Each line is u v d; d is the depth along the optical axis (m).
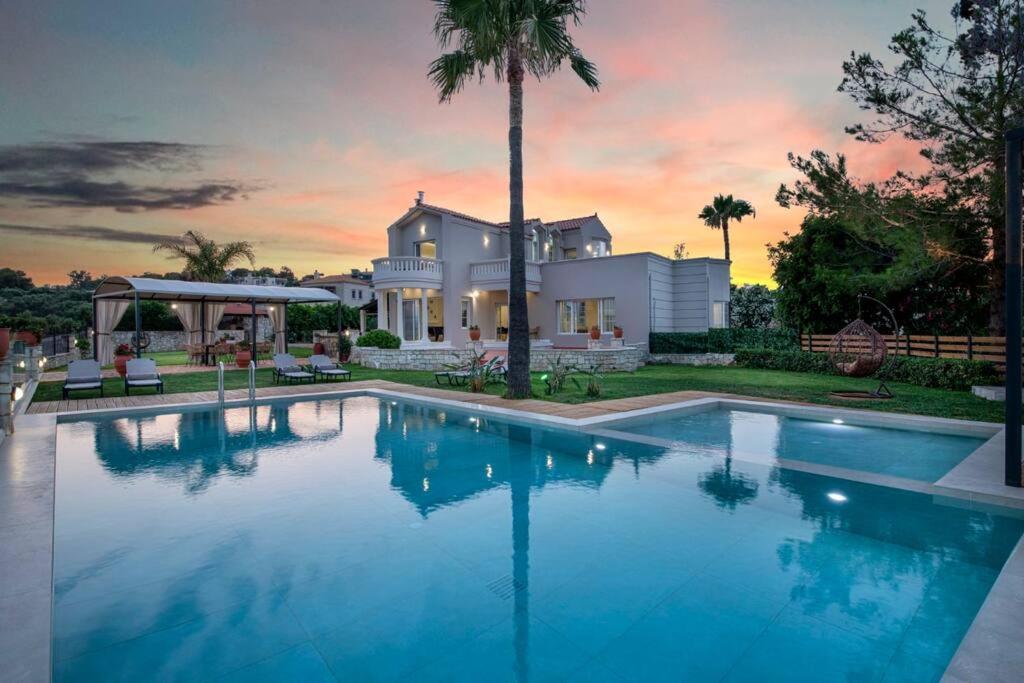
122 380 16.67
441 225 25.25
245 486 6.17
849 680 2.60
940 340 16.08
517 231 12.15
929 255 14.01
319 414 11.38
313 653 2.87
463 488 6.07
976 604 3.38
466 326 26.05
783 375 17.98
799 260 21.05
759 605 3.38
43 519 4.73
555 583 3.72
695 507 5.33
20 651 2.67
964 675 2.45
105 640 2.99
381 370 20.89
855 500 5.49
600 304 23.77
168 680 2.61
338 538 4.57
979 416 9.53
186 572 3.90
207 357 22.53
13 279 42.84
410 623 3.19
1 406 8.52
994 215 12.75
